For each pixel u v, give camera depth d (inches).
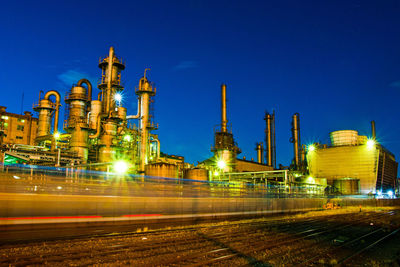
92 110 2288.4
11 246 523.2
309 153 3644.2
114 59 2331.4
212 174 2004.2
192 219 1103.0
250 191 1525.6
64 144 2460.6
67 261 446.0
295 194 1852.9
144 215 978.1
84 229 773.9
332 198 2178.9
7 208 724.0
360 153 3346.5
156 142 2571.4
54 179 1095.6
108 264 436.1
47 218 764.0
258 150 3939.5
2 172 1002.7
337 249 604.7
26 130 3457.2
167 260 464.4
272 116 3885.3
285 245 624.4
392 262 516.1
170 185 1232.2
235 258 499.5
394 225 1061.8
